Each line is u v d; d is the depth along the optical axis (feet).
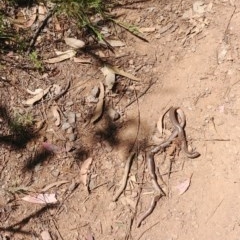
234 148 4.58
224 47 4.89
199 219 4.41
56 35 5.00
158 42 4.98
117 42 4.98
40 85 4.84
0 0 5.06
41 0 5.08
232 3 5.04
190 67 4.86
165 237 4.37
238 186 4.47
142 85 4.85
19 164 4.61
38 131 4.70
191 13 5.06
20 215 4.47
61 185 4.56
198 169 4.56
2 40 4.95
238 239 4.31
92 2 4.99
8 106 4.75
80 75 4.88
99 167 4.60
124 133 4.70
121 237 4.39
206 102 4.75
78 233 4.41
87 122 4.73
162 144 4.61
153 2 5.10
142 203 4.48
